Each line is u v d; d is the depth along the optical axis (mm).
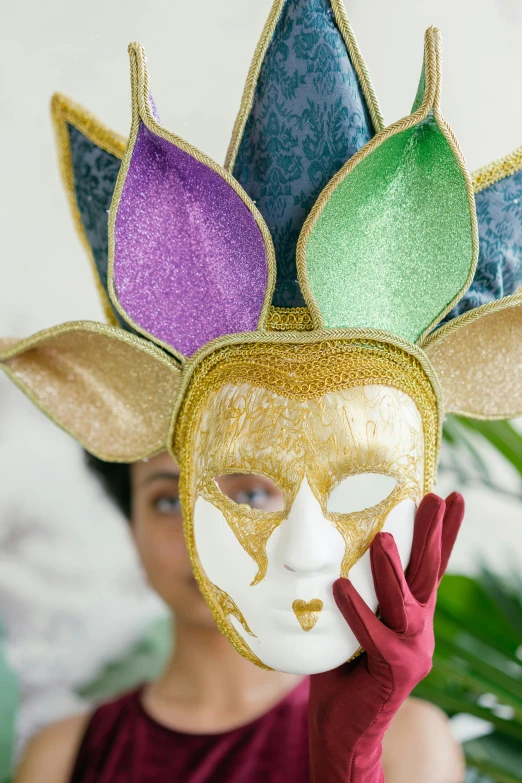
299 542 820
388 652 835
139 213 896
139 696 1273
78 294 1790
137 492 1270
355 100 883
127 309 917
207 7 1528
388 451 848
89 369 1003
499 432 1204
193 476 898
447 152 848
